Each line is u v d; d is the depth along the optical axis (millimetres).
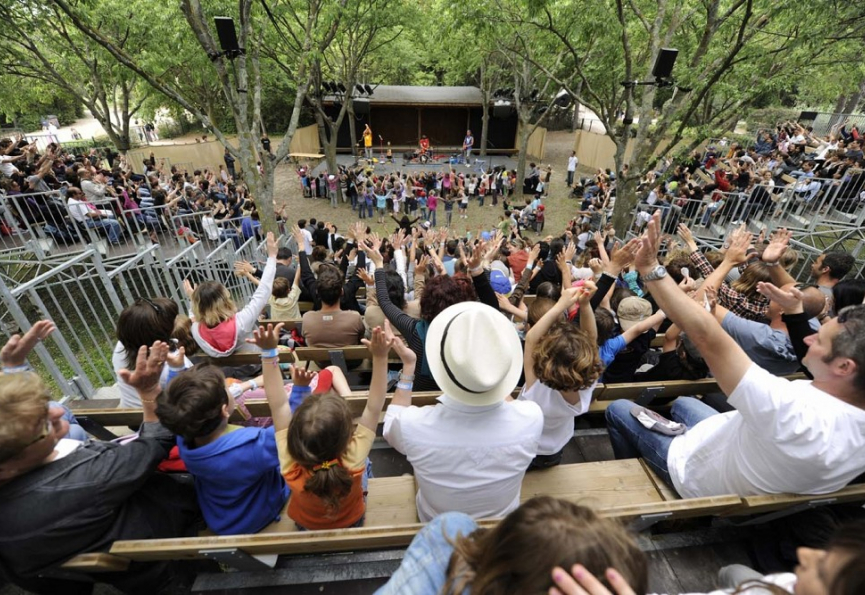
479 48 17281
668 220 11438
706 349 1652
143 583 1915
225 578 2043
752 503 1792
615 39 9633
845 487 1872
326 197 21344
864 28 7891
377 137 32031
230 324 3453
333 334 3854
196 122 35062
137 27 14102
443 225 18266
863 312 1645
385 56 23344
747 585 1124
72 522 1614
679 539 2268
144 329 2562
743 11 9773
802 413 1581
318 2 12055
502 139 31641
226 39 8711
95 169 12406
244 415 2783
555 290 3895
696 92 9047
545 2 8961
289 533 1744
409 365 2115
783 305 2254
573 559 793
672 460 2293
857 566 868
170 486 2023
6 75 18781
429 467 1806
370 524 2199
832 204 10250
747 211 10852
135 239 9820
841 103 27422
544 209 18453
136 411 2623
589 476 2443
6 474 1550
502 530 897
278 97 31297
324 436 1594
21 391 1521
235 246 11734
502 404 1855
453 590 965
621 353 3246
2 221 8375
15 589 2336
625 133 10070
